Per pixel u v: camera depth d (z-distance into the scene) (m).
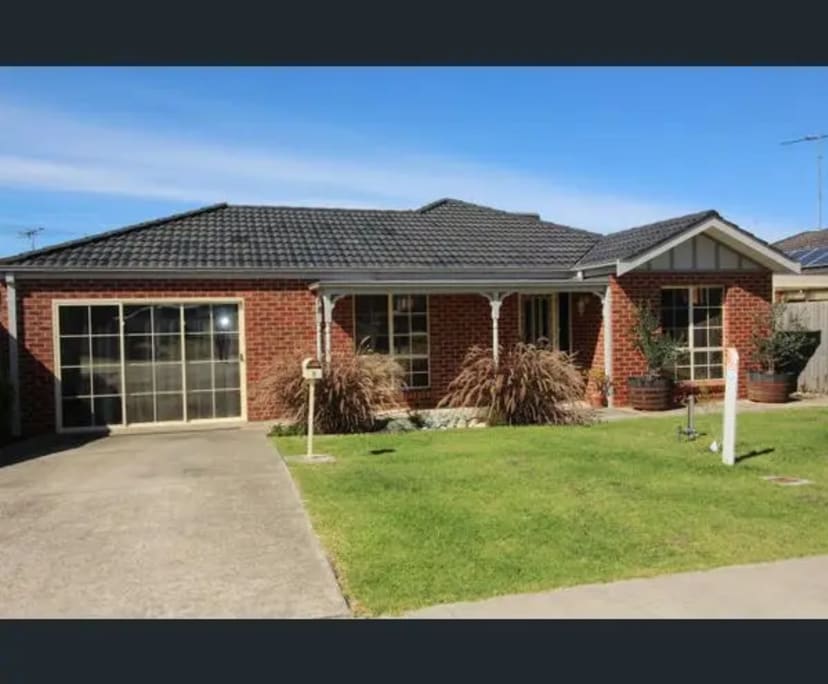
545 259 16.75
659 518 6.59
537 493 7.59
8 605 4.80
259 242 15.73
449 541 5.97
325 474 8.76
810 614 4.51
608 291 15.29
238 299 14.28
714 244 15.91
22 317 13.20
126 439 12.64
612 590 4.89
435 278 15.46
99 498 7.84
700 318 16.11
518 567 5.34
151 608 4.72
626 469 8.77
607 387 15.24
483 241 17.53
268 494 7.85
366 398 12.60
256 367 14.38
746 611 4.55
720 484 7.94
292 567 5.44
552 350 15.06
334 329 15.03
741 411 14.20
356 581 5.11
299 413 12.49
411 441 11.18
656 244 15.03
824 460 9.21
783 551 5.66
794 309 17.20
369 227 17.58
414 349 15.66
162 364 13.95
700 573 5.19
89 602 4.83
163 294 13.89
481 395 13.38
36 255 13.65
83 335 13.54
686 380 15.95
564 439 11.07
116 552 5.89
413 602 4.73
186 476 8.98
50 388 13.34
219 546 5.98
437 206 19.80
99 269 13.46
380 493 7.69
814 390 16.97
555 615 4.52
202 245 15.19
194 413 14.15
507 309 16.34
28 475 9.36
